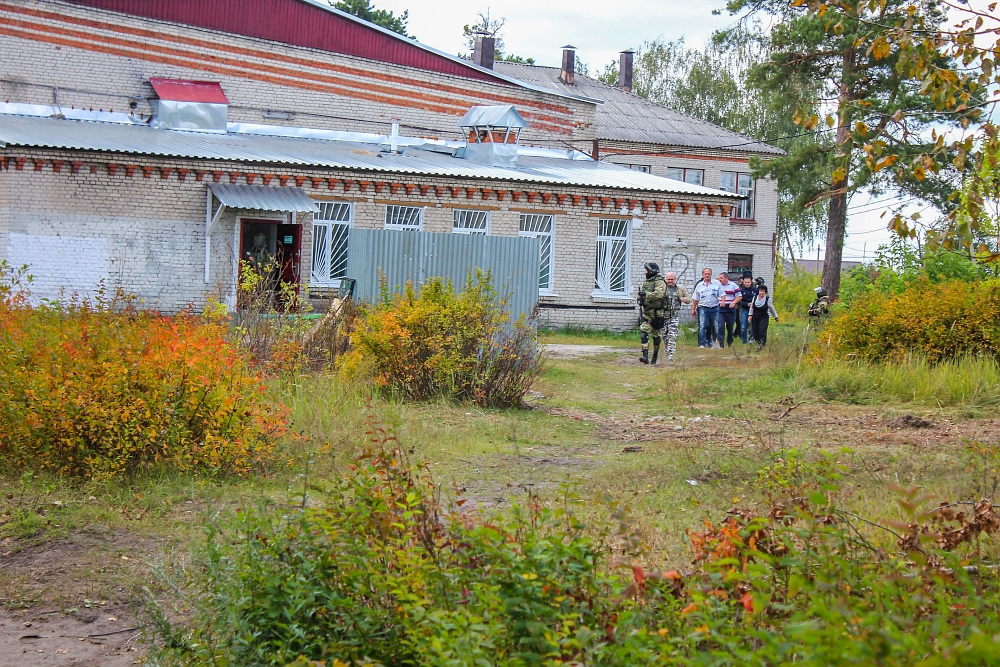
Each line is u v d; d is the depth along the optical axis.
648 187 30.11
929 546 4.41
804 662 2.76
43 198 22.78
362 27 33.09
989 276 18.09
